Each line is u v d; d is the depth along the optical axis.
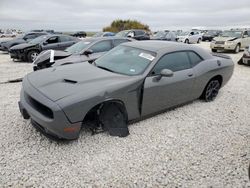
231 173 3.08
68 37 13.34
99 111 3.66
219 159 3.37
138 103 4.00
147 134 3.98
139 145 3.64
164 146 3.65
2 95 5.92
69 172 2.99
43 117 3.28
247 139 3.96
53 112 3.13
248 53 10.80
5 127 4.07
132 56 4.50
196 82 4.95
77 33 44.72
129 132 4.01
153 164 3.21
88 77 3.84
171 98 4.52
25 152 3.36
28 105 3.56
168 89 4.34
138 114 4.09
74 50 7.80
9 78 7.97
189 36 27.69
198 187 2.82
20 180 2.83
